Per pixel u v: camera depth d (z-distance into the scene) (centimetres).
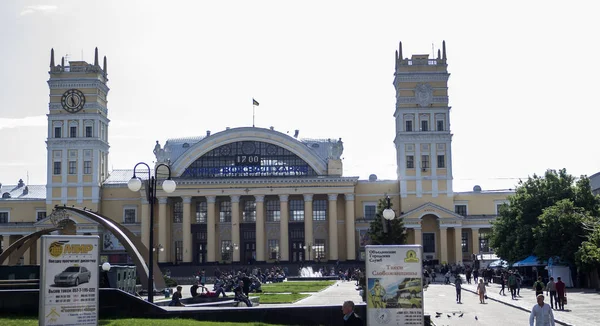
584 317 4984
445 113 14400
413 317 2811
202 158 14638
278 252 14675
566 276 8788
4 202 14988
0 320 3450
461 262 13988
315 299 6700
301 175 14412
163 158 14662
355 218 14612
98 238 2912
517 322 4762
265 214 14800
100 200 14750
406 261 2819
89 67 14650
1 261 6150
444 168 14350
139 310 3700
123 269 5272
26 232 14688
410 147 14425
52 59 14675
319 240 14662
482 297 6731
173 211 14838
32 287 4381
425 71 14462
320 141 15550
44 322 2811
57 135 14675
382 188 14750
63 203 14588
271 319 3716
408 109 14425
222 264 14112
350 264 13962
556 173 9969
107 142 15338
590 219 8669
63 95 14662
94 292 2897
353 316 2523
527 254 9612
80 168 14600
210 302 5212
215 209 14662
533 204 9838
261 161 14588
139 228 14775
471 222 14388
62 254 2845
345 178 14212
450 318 5072
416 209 14050
